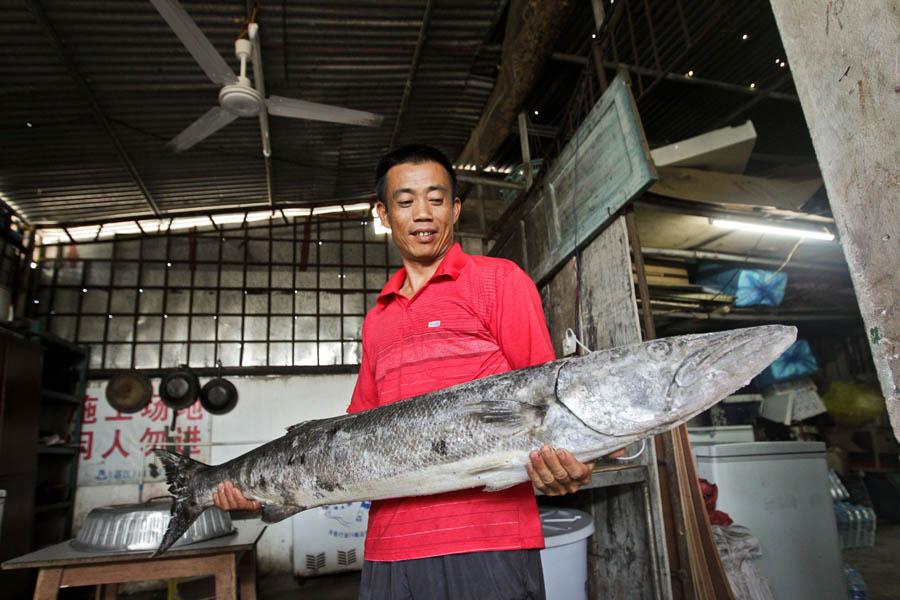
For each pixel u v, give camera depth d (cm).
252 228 639
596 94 413
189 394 561
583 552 242
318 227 652
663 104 528
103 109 432
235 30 379
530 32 374
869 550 503
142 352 580
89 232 603
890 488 632
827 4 111
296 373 598
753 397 585
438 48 427
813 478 348
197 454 560
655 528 272
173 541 161
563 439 115
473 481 119
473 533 116
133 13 348
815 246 502
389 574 119
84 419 549
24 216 562
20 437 434
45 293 576
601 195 321
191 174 542
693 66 477
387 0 373
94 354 570
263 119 383
